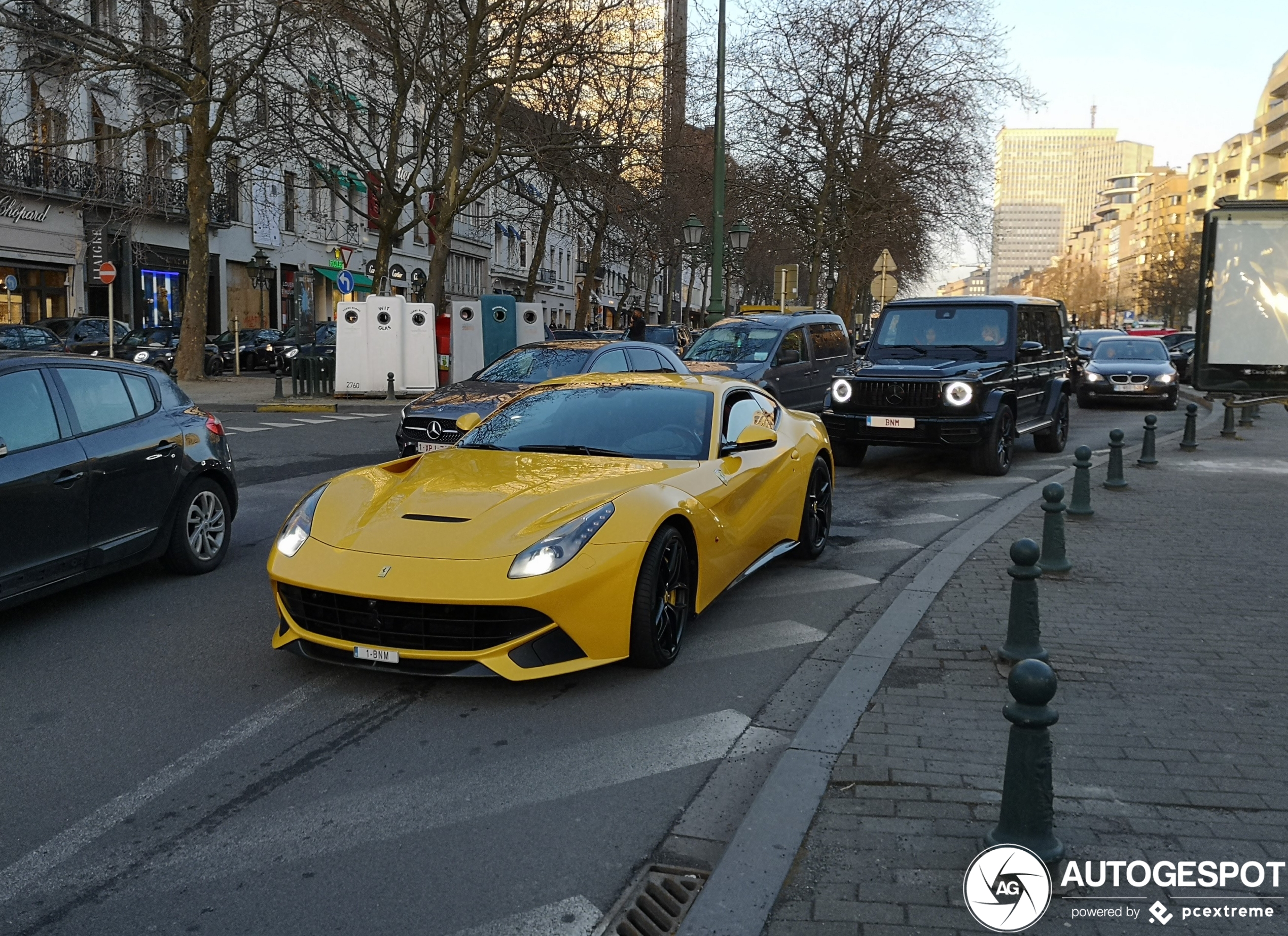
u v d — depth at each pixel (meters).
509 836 3.40
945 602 6.12
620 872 3.18
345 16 22.42
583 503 4.87
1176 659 5.06
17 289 30.31
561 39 22.61
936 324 13.07
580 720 4.40
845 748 3.96
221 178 35.81
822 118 33.72
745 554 6.11
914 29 32.56
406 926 2.87
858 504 10.14
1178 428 18.66
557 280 72.81
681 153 28.89
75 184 31.30
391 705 4.56
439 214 24.52
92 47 22.06
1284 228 11.23
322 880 3.11
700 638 5.59
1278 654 5.14
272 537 8.08
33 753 4.04
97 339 27.88
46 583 5.59
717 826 3.49
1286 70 87.38
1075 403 25.48
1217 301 11.48
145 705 4.55
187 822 3.48
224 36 23.33
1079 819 3.38
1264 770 3.76
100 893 3.04
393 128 24.28
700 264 38.81
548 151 23.66
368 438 15.01
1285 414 20.80
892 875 3.03
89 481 5.84
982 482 11.56
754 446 5.87
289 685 4.81
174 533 6.70
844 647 5.45
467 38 23.86
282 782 3.79
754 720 4.43
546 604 4.42
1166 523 8.67
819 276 35.44
